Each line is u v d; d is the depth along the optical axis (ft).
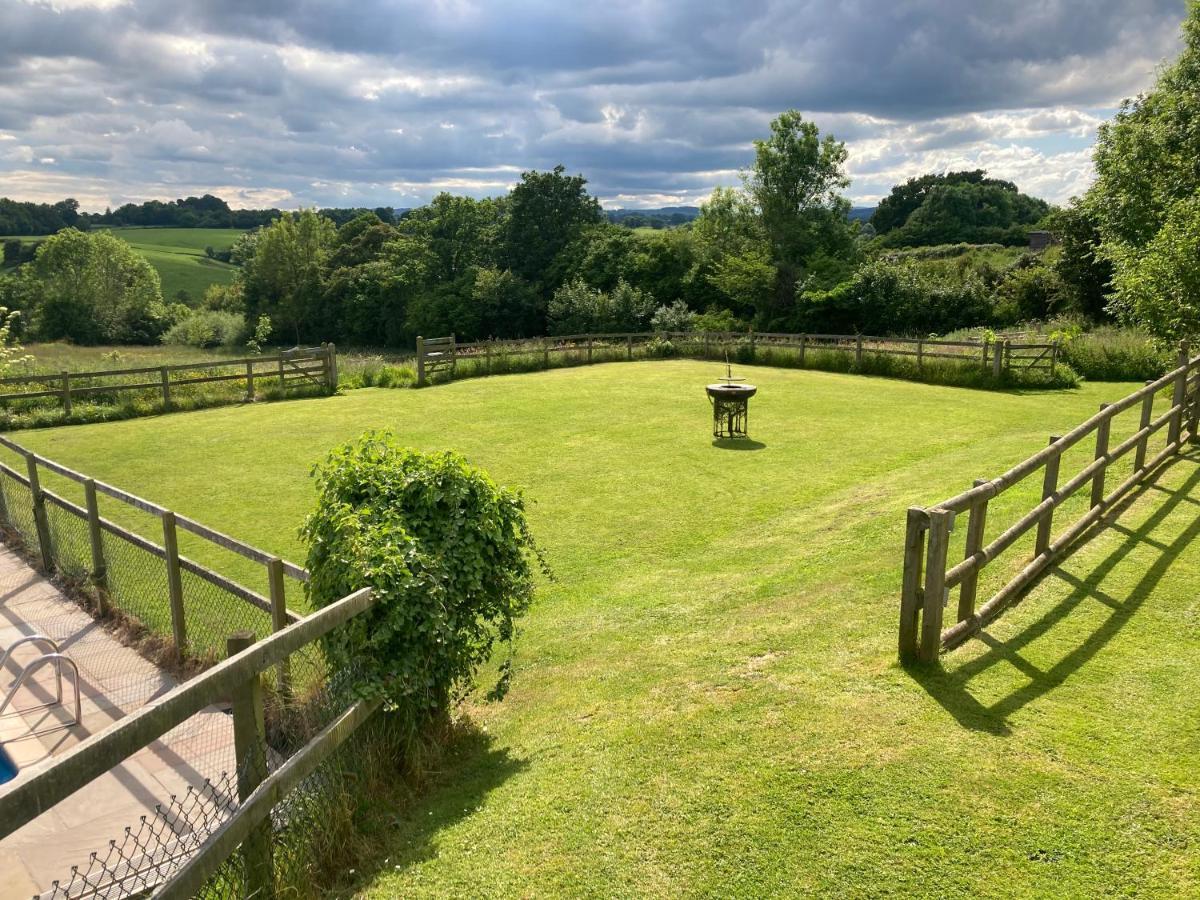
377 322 210.18
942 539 14.75
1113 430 37.86
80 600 23.31
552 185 196.95
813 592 21.47
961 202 254.47
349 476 15.33
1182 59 77.92
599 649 19.90
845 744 13.03
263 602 16.08
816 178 150.92
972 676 14.90
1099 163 77.05
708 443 44.60
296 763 10.67
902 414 51.62
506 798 12.58
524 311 181.47
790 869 10.33
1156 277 41.57
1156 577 18.65
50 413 56.65
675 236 166.20
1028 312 119.85
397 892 10.52
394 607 13.00
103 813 12.90
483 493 15.60
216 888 9.32
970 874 10.03
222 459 44.19
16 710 16.76
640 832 11.32
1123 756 12.19
